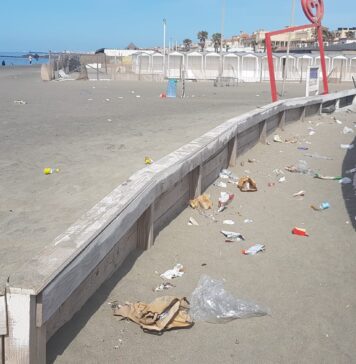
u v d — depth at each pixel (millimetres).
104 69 67812
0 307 2990
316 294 4957
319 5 24891
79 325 4035
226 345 4004
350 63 57812
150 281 5008
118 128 14297
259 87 43594
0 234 5445
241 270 5477
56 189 7336
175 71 57719
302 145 13977
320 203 8305
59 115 17734
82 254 3598
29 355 3039
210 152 8297
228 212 7613
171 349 3891
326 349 4016
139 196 5062
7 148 10750
